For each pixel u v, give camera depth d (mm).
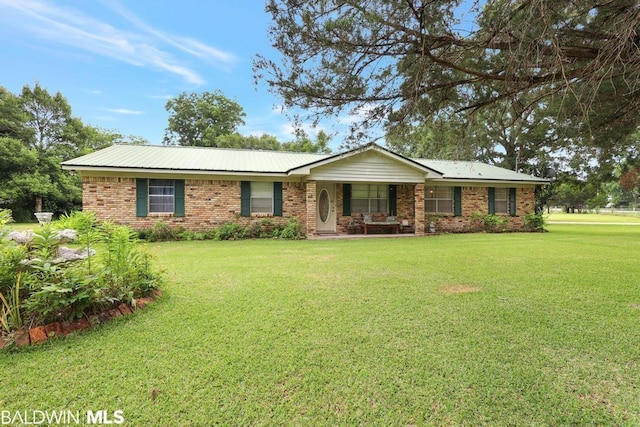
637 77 4656
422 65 4570
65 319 3426
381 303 4410
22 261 3383
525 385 2498
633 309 4160
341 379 2574
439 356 2936
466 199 16422
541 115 6828
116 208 12188
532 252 9039
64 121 29156
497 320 3787
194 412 2191
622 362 2832
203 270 6527
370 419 2137
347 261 7613
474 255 8508
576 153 8414
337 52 4559
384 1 3996
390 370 2703
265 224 13633
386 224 14750
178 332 3432
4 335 3121
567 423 2102
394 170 14102
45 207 25688
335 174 13453
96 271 3730
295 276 6016
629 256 8320
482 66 5074
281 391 2424
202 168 12633
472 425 2086
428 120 5781
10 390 2422
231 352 3002
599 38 4430
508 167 22781
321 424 2086
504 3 4113
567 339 3275
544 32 3865
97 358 2883
